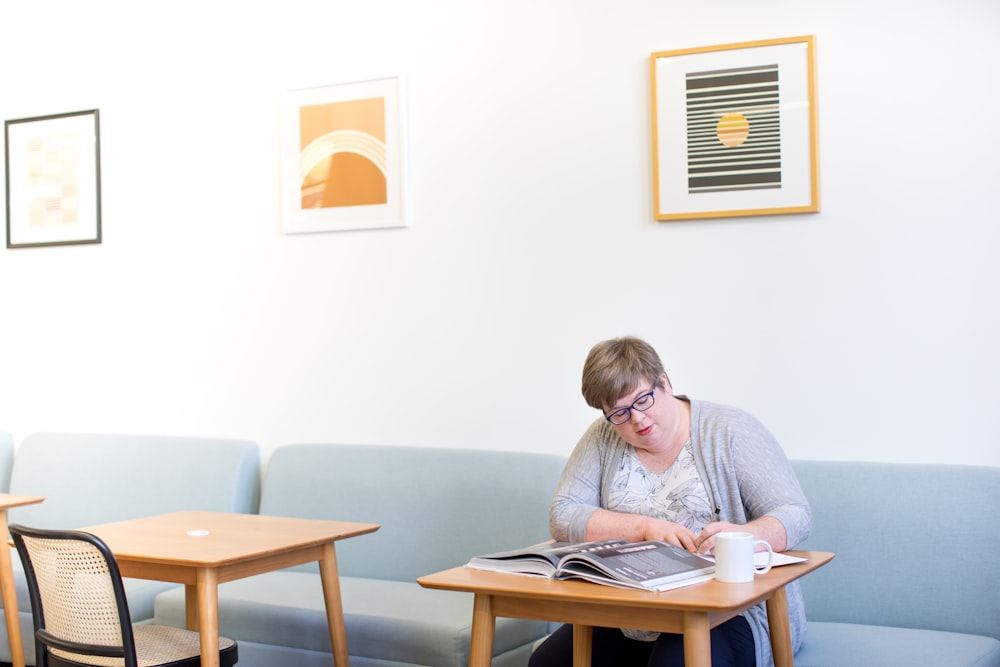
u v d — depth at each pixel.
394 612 2.92
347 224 3.79
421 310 3.68
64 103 4.35
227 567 2.50
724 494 2.39
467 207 3.61
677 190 3.28
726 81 3.23
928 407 3.01
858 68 3.10
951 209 3.00
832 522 2.91
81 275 4.31
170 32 4.14
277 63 3.95
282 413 3.92
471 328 3.60
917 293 3.03
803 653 2.48
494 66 3.58
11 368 4.44
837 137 3.12
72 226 4.32
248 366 3.98
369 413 3.76
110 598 2.42
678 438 2.46
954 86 3.00
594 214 3.41
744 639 2.20
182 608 3.20
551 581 2.02
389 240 3.74
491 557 2.16
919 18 3.04
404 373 3.71
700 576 2.01
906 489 2.87
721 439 2.41
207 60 4.07
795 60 3.15
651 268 3.33
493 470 3.37
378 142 3.75
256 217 3.98
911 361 3.03
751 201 3.19
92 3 4.30
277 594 3.16
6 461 4.31
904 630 2.71
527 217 3.51
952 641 2.57
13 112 4.45
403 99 3.70
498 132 3.56
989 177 2.96
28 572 2.62
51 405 4.36
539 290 3.49
